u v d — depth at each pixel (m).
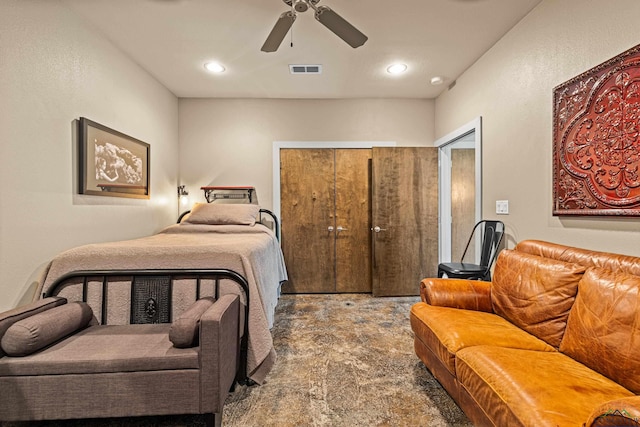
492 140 2.64
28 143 1.79
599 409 0.78
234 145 3.86
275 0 2.02
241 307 1.80
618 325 1.17
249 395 1.73
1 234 1.65
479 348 1.40
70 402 1.34
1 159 1.64
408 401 1.68
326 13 1.64
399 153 3.75
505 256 1.96
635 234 1.47
